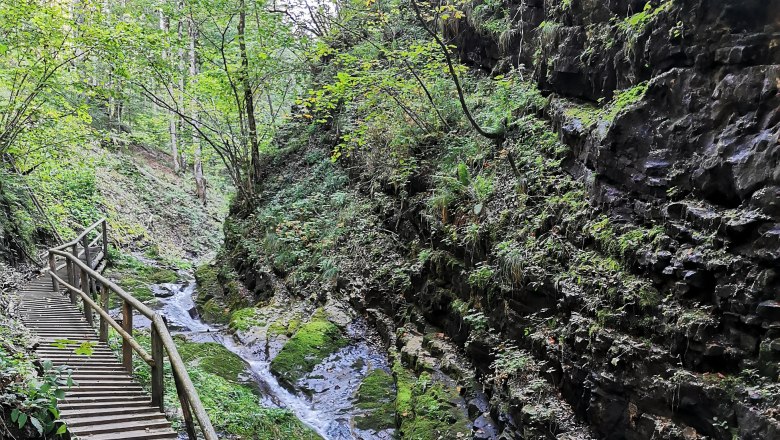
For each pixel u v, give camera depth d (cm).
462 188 842
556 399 556
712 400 400
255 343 1028
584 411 515
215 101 1562
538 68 820
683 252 457
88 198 1839
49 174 1508
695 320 428
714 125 470
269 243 1322
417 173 988
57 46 1077
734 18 459
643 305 476
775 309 376
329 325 989
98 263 1409
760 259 395
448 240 823
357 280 1053
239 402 731
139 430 466
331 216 1242
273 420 703
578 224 604
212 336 1093
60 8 1077
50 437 353
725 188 446
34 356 488
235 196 1733
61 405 473
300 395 832
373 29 1297
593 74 682
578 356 530
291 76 1712
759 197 407
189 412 471
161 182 2595
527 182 723
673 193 493
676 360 442
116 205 2033
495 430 594
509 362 609
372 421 723
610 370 488
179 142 2136
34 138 1252
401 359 829
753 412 370
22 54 1072
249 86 1485
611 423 479
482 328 700
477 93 977
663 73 529
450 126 1001
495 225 734
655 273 483
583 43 707
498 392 616
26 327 701
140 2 1419
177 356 458
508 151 736
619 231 543
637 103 547
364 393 786
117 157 2402
